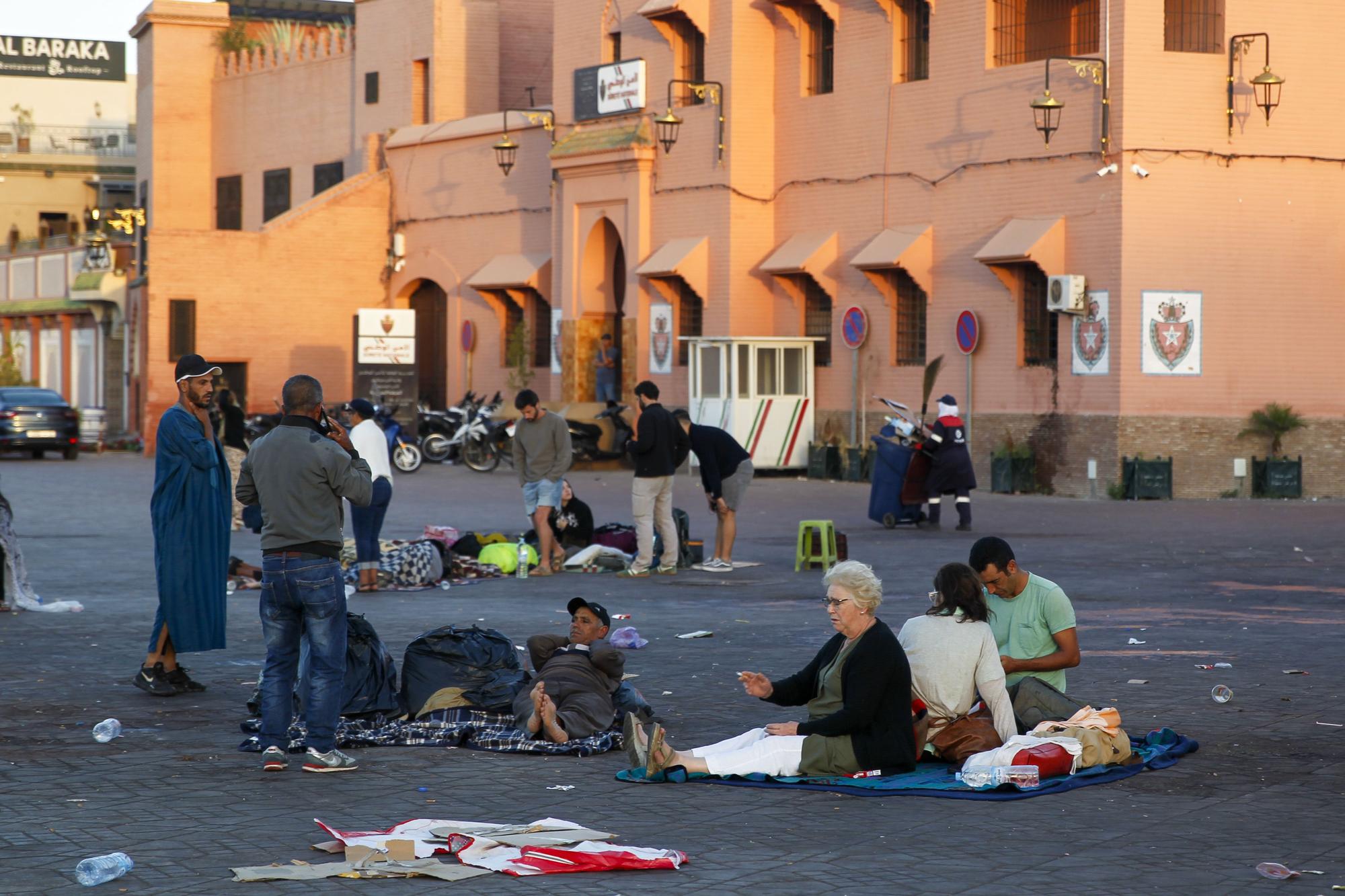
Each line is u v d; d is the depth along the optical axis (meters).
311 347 92.38
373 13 96.69
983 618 17.77
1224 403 56.72
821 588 33.78
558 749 18.39
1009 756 16.83
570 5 78.81
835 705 17.30
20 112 162.75
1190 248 56.22
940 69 62.38
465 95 93.31
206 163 110.81
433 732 19.00
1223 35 56.34
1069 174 57.44
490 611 30.23
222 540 21.91
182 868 13.70
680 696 21.80
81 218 154.75
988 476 60.50
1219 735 19.22
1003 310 60.12
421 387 94.06
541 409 36.25
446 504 54.31
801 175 68.75
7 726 19.78
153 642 21.86
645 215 73.81
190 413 21.89
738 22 69.38
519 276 83.44
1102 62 55.97
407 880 13.39
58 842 14.52
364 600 32.03
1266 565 37.16
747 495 58.69
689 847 14.49
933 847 14.47
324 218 92.38
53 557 38.94
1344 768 17.59
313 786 16.84
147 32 110.88
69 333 118.31
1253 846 14.52
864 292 66.06
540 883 13.33
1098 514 50.28
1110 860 14.02
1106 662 24.30
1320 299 57.56
